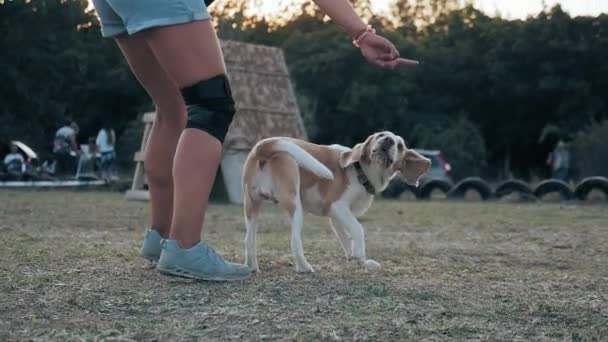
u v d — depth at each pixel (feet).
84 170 71.05
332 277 15.25
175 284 13.78
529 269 17.57
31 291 12.83
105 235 23.65
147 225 28.22
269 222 30.01
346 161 16.74
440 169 73.61
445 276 15.89
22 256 16.98
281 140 16.17
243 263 17.15
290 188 15.97
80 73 103.40
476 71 113.19
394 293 13.48
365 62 107.96
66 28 100.99
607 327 11.42
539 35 106.63
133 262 16.37
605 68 104.53
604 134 82.43
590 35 105.40
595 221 33.27
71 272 14.82
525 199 50.60
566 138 103.55
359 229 16.70
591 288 14.78
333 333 10.44
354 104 105.09
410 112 111.04
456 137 104.37
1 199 43.73
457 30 119.96
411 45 114.52
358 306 12.24
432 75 113.80
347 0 14.29
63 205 39.14
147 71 15.02
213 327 10.65
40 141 97.09
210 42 13.55
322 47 111.45
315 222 30.12
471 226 30.25
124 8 13.35
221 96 13.71
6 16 95.81
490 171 112.27
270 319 11.16
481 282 15.19
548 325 11.45
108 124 109.50
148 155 15.53
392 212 38.47
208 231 26.32
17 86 94.12
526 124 111.45
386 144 16.88
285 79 49.98
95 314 11.35
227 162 44.86
